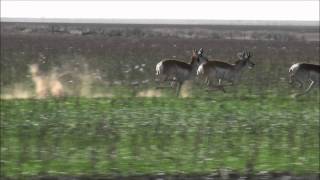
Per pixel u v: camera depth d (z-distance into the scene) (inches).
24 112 2691.9
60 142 2053.4
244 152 1955.0
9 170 1678.2
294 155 1937.7
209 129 2325.3
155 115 2669.8
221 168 1720.0
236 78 3708.2
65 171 1673.2
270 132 2315.5
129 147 2004.2
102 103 3038.9
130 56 6579.7
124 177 1616.6
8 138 2129.7
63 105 2930.6
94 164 1747.0
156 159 1836.9
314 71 3659.0
